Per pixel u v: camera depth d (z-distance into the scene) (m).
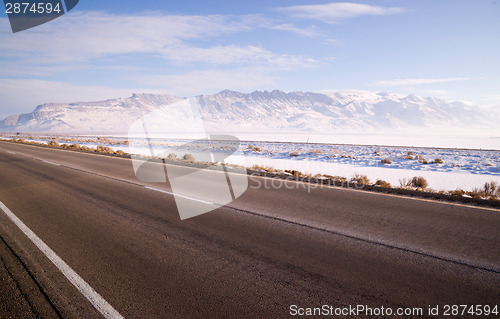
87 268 3.73
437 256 4.01
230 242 4.55
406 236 4.75
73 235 4.91
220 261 3.90
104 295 3.12
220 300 3.02
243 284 3.32
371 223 5.39
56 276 3.53
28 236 4.88
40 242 4.61
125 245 4.46
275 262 3.86
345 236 4.76
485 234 4.82
